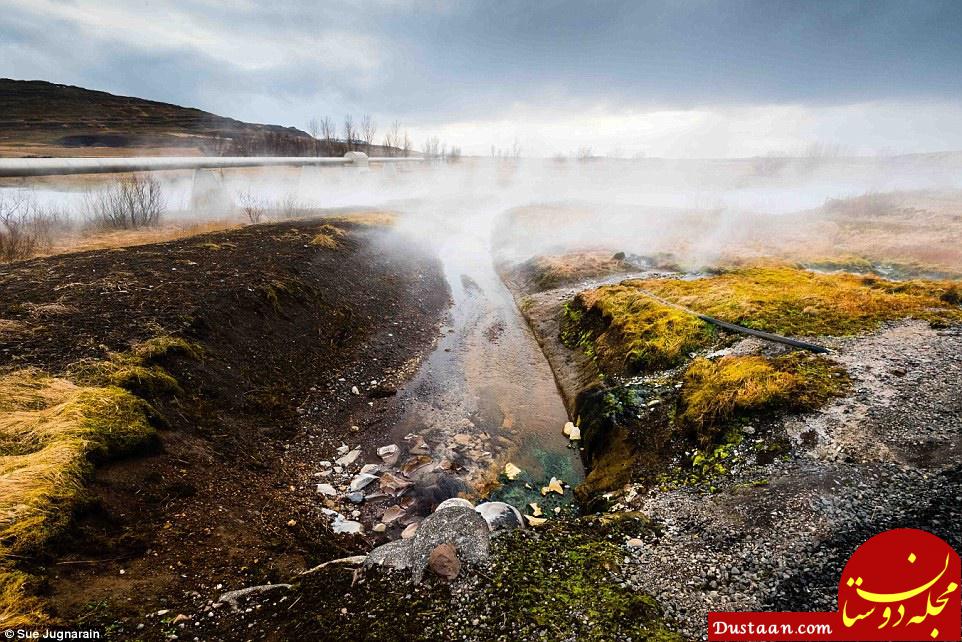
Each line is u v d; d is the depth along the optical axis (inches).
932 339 345.7
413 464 325.1
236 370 347.9
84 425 219.8
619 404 370.0
